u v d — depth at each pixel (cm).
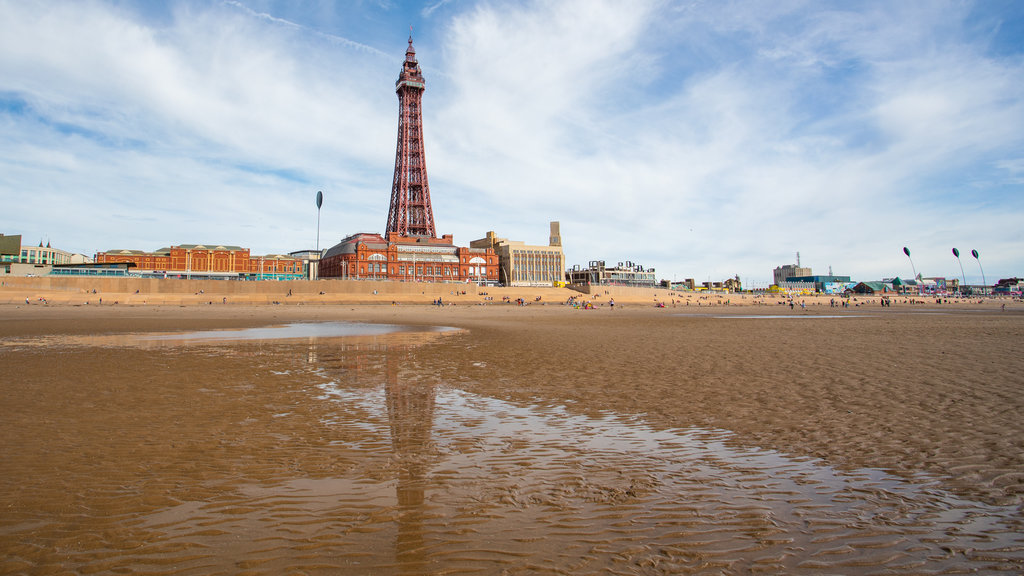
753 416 1035
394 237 16962
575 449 820
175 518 553
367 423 980
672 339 2777
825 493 635
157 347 2255
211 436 874
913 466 729
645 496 625
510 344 2516
